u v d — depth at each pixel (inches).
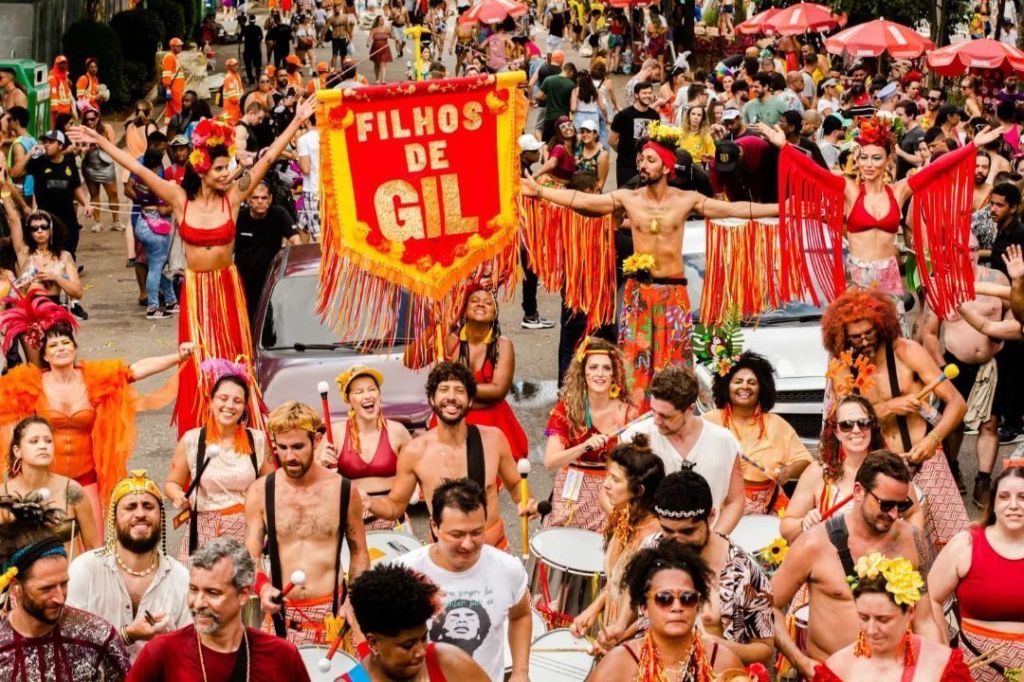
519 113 644.1
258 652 375.9
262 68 2383.1
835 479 506.6
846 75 1952.5
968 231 689.0
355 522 480.7
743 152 924.0
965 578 450.3
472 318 645.9
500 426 650.2
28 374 584.7
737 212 685.9
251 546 477.1
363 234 639.1
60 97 1642.5
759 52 2012.8
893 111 1366.9
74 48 1952.5
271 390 725.9
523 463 497.7
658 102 1304.1
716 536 407.2
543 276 703.7
